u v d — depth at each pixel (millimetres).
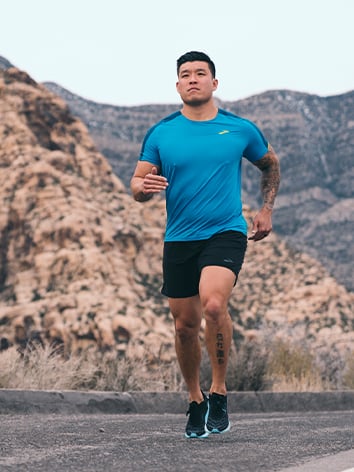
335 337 70750
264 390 16250
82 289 56250
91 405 10219
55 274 58062
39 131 73188
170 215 6160
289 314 74875
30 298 56469
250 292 79688
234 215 6098
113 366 14859
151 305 59750
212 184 6102
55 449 4984
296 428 7496
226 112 6383
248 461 4551
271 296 78500
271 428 7477
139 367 15469
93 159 76062
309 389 17469
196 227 6047
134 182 6309
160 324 55219
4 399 9219
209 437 6121
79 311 54438
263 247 87562
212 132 6219
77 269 57844
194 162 6121
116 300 55781
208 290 5785
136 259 65562
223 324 5852
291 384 17234
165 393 11391
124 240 65562
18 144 67812
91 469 4043
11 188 63562
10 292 57719
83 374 13875
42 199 62531
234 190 6156
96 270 57938
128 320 53500
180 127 6262
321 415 10961
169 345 52594
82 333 53000
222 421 6012
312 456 4930
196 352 6133
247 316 73375
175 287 6109
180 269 6109
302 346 20250
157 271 66375
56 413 9633
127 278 60125
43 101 75250
